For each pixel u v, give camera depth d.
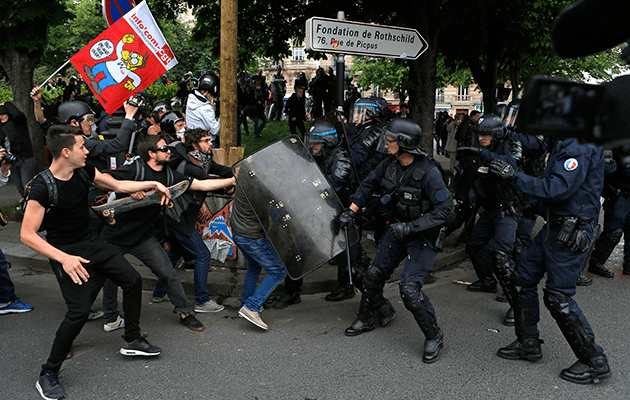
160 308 4.47
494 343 3.72
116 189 3.44
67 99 11.25
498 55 11.57
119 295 4.77
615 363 3.36
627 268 5.39
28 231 2.85
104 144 4.19
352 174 4.28
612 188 5.07
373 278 3.82
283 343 3.73
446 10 8.30
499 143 4.66
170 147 4.23
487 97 11.94
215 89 6.43
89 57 4.59
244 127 14.09
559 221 3.15
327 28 4.80
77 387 3.06
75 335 2.97
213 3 10.12
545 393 2.99
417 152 3.47
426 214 3.45
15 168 7.03
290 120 12.01
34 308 4.36
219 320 4.20
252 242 3.95
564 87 0.63
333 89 13.77
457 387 3.06
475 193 4.54
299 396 2.96
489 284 4.88
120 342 3.73
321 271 5.14
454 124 14.32
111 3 5.41
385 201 3.61
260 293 3.93
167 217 4.09
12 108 6.89
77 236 3.10
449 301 4.66
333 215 4.01
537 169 4.86
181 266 5.27
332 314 4.36
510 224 4.43
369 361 3.43
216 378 3.18
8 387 3.05
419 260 3.51
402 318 4.25
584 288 4.96
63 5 8.32
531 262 3.36
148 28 4.69
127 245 3.67
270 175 3.93
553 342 3.71
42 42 8.14
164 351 3.58
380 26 5.12
